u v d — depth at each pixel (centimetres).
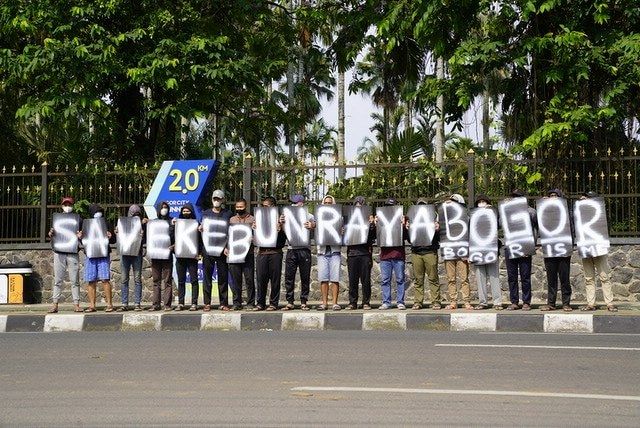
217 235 1499
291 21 2561
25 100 2242
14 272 1778
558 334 1196
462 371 843
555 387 758
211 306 1585
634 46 1677
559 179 1608
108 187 1808
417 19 1986
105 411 680
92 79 1969
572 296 1620
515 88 1889
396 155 2195
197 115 2078
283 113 2606
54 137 2620
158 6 2102
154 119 2258
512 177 1628
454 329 1329
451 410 666
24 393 762
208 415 660
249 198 1706
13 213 1839
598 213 1380
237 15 2359
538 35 1767
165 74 1984
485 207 1448
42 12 1978
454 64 1789
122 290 1559
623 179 1580
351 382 788
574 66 1686
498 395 723
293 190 1688
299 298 1728
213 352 1002
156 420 646
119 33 2017
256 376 827
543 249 1397
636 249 1587
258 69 2330
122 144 2250
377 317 1362
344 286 1714
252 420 641
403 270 1480
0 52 1986
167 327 1425
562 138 1653
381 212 1479
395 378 807
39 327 1452
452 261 1463
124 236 1545
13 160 2605
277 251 1497
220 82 2100
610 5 1750
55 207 1819
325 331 1291
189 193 1716
